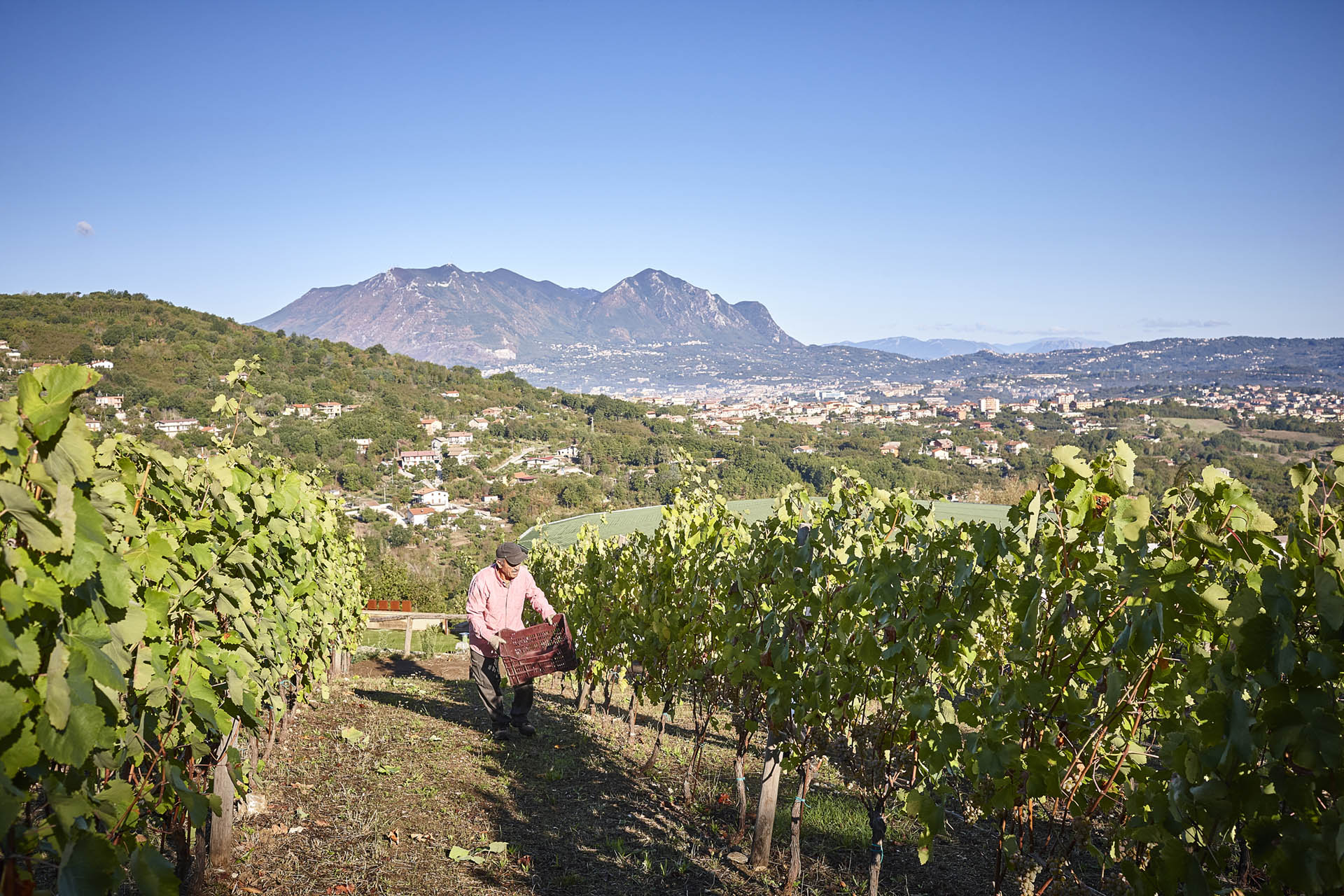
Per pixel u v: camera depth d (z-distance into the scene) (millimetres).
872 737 3699
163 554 2621
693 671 5547
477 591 6930
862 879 4254
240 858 3748
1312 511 2027
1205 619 2197
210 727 3010
